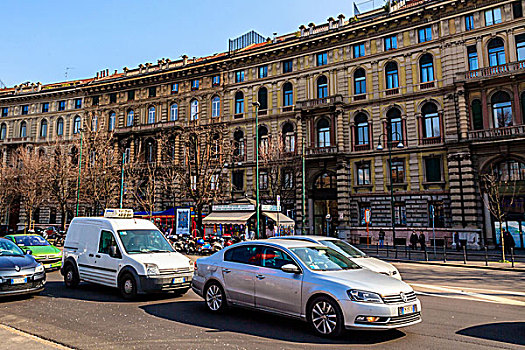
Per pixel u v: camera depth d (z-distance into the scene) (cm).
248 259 860
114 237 1138
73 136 4925
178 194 4216
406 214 3262
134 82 4788
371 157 3459
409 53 3375
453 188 3019
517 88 2881
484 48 3059
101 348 635
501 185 2897
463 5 3147
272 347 641
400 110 3381
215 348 636
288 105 3941
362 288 678
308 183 3669
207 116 4350
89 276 1180
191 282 1029
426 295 1204
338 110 3562
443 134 3173
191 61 4812
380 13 3775
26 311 916
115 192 4131
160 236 1221
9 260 1044
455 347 651
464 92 3053
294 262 776
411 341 683
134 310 925
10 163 5134
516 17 2969
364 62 3575
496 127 2961
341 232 3438
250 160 4022
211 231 3123
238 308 923
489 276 1686
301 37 3881
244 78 4222
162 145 4144
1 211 4809
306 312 722
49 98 5322
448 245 3011
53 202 4644
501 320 856
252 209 2742
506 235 2767
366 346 651
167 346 646
